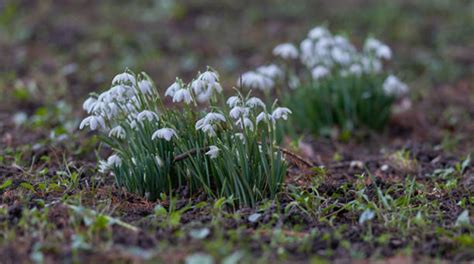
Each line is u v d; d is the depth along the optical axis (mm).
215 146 4840
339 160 6770
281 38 11641
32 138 6934
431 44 11664
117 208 4875
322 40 7566
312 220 4723
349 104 7699
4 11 12539
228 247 4102
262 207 4797
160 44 11344
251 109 4961
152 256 3984
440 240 4348
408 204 5008
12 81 9281
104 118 5156
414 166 6402
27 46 11000
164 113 5055
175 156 5027
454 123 8117
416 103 9047
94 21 12359
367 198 4977
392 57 10922
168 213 4719
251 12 13016
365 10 13125
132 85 4992
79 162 6055
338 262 4043
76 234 4215
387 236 4375
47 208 4551
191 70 10188
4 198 5016
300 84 8172
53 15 12547
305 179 5695
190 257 3938
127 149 5352
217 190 5004
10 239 4184
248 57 10875
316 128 7719
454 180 5637
